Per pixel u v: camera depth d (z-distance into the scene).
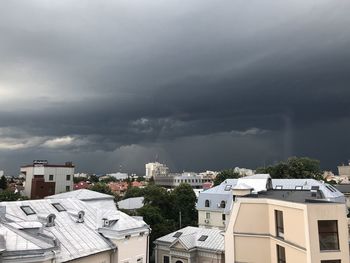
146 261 40.81
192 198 92.19
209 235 52.72
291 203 30.19
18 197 93.88
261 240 35.38
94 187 129.50
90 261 34.25
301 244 28.55
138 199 101.25
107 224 38.75
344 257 26.94
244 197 37.94
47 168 114.12
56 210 39.94
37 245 27.48
